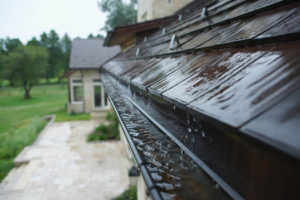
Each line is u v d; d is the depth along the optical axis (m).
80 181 6.95
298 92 0.64
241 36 1.49
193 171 0.99
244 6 2.49
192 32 2.99
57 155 9.20
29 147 10.28
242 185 0.74
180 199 0.80
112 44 9.81
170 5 8.38
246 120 0.65
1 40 63.09
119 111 2.02
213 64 1.38
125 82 3.06
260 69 0.92
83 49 22.42
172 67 1.98
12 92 46.25
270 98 0.69
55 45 65.38
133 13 28.05
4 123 19.94
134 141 1.30
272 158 0.59
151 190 0.83
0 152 10.79
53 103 32.59
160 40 4.70
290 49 0.93
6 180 7.29
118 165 8.07
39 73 38.34
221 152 0.87
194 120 1.10
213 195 0.82
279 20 1.31
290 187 0.54
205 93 1.02
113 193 6.22
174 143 1.30
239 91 0.85
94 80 20.00
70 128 14.07
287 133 0.53
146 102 2.02
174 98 1.17
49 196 6.18
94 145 10.37
